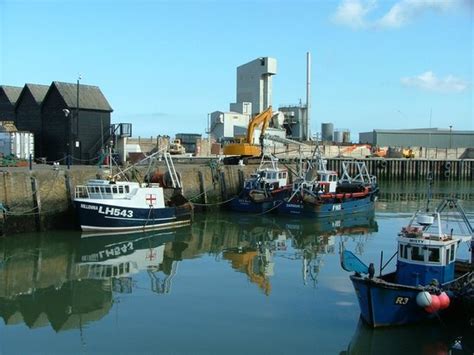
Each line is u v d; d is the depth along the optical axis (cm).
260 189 3856
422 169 7406
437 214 1566
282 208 3650
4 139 4081
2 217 2592
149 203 3006
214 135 7769
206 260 2327
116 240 2722
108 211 2816
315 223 3412
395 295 1395
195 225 3269
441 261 1482
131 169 3516
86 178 3070
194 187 3800
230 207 3878
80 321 1527
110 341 1364
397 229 3222
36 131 4406
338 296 1745
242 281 1944
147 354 1283
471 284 1491
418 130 9769
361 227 3291
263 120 4884
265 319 1523
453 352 1305
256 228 3206
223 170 4088
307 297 1738
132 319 1531
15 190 2684
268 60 8056
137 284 1914
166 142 5259
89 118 4328
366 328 1433
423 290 1389
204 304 1661
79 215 2767
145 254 2439
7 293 1808
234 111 8094
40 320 1542
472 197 5128
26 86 4466
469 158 8025
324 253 2484
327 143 7962
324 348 1320
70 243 2608
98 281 1961
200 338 1379
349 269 1461
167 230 3077
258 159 4781
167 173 3569
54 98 4297
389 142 9488
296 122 8019
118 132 4444
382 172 7194
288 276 2020
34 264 2211
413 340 1370
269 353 1288
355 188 4162
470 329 1448
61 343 1359
